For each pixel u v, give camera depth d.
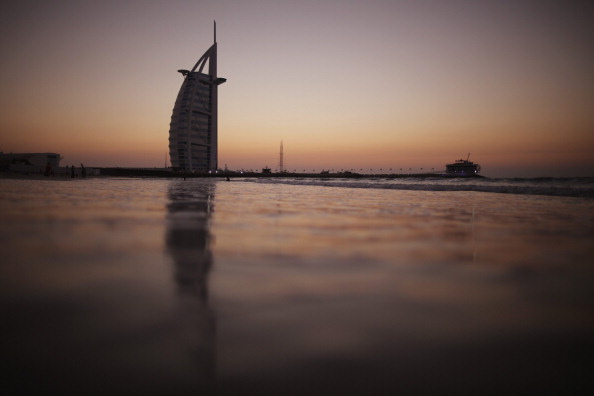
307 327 1.82
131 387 1.30
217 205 9.89
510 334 1.79
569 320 1.98
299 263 3.21
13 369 1.39
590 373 1.45
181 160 178.12
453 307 2.15
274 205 10.28
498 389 1.33
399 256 3.59
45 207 8.28
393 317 1.98
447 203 12.07
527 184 32.00
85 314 1.92
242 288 2.44
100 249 3.72
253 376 1.38
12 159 69.06
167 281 2.57
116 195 13.48
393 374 1.42
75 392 1.26
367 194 18.20
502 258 3.55
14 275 2.68
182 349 1.57
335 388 1.31
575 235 5.15
